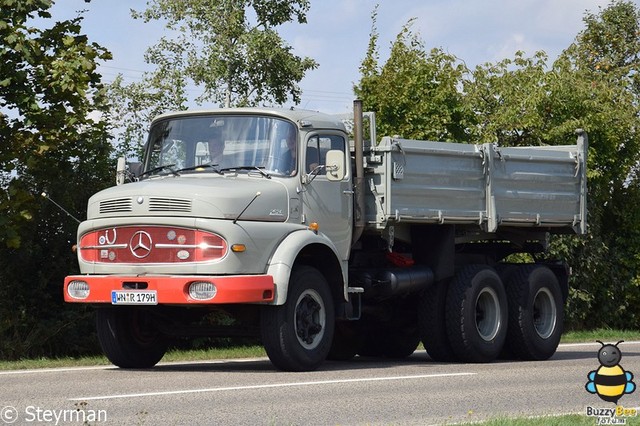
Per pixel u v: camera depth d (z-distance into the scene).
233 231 15.38
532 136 32.25
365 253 18.80
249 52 41.97
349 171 17.58
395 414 11.62
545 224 21.12
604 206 33.97
